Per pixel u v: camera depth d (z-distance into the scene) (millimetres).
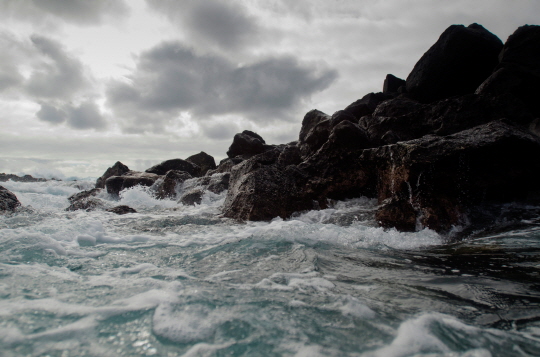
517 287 2914
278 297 2809
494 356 1877
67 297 2793
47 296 2805
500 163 5820
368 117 11258
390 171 6500
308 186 8211
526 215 5656
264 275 3494
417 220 5609
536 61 8773
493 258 3898
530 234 4781
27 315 2418
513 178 5855
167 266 3873
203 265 3920
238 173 8883
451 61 10344
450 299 2709
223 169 14266
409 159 5797
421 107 9211
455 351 1938
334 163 8305
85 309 2541
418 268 3650
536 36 8891
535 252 4023
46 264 3805
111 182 13352
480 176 5801
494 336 2102
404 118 9297
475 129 6488
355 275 3447
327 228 5715
